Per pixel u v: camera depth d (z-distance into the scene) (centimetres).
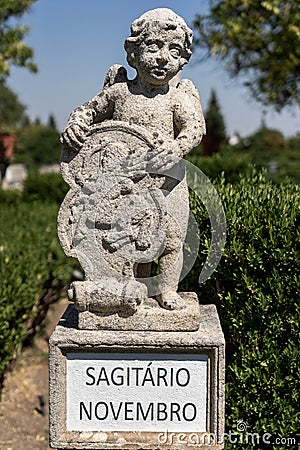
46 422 451
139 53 278
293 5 841
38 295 513
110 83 298
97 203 278
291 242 330
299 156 1655
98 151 278
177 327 278
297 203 347
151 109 282
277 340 339
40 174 1045
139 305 282
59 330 281
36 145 3059
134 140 275
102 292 274
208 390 275
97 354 277
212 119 3341
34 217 738
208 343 269
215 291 366
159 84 284
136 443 271
